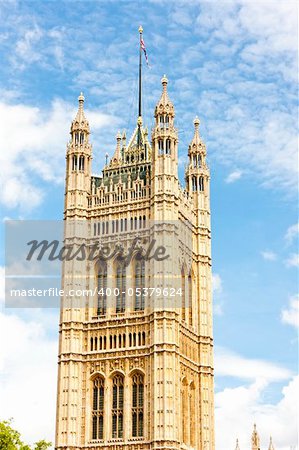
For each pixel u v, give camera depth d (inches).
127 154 4945.9
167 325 4210.1
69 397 4249.5
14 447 3631.9
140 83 5260.8
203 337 4660.4
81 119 4906.5
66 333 4409.5
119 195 4677.7
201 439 4409.5
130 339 4308.6
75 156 4825.3
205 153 5157.5
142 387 4192.9
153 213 4495.6
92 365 4338.1
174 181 4591.5
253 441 6446.9
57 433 4200.3
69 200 4722.0
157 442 3973.9
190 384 4456.2
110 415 4195.4
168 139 4653.1
